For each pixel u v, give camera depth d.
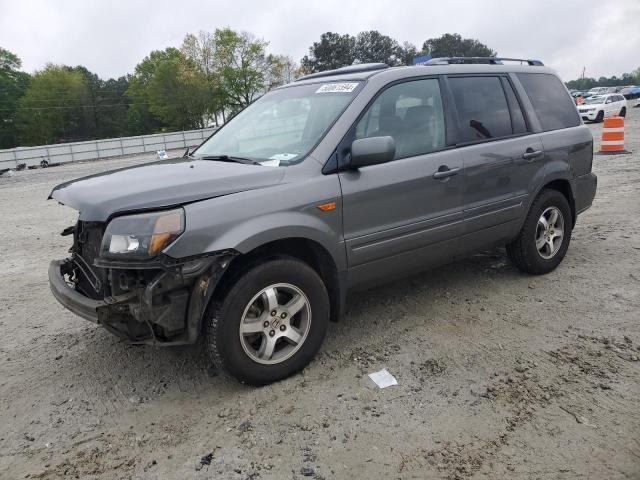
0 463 2.82
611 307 4.36
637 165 11.48
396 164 3.85
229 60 73.56
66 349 4.13
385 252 3.84
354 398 3.24
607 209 7.77
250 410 3.17
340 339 4.03
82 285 3.71
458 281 5.12
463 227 4.28
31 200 13.97
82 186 3.47
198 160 4.08
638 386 3.23
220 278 3.09
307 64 79.19
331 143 3.59
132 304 3.03
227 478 2.62
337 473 2.62
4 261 7.05
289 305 3.41
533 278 5.10
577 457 2.65
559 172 4.99
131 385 3.54
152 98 75.81
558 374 3.40
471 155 4.28
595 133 21.62
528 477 2.54
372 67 4.38
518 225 4.76
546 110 5.11
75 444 2.95
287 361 3.44
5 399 3.45
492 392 3.23
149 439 2.96
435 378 3.42
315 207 3.42
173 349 4.00
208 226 3.03
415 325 4.21
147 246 2.90
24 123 81.94
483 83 4.64
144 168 3.91
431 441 2.82
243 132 4.36
